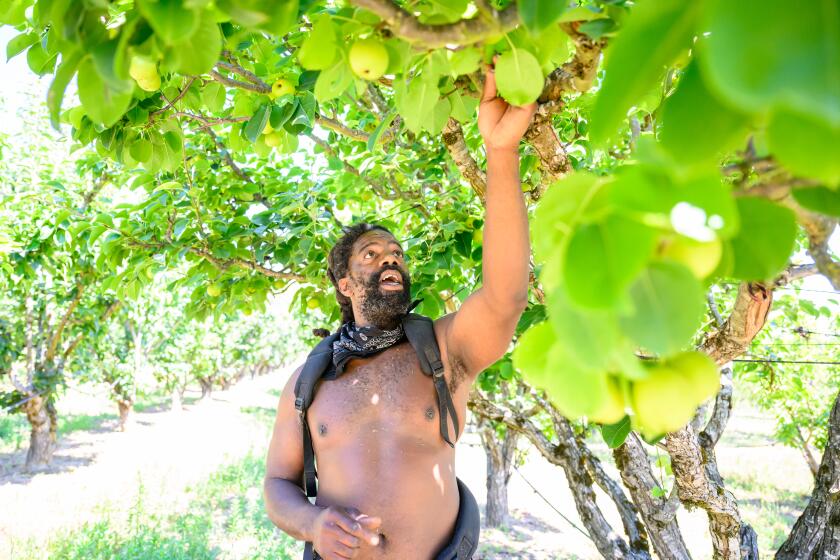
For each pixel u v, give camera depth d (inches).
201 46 46.3
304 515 88.8
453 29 40.5
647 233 22.1
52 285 432.5
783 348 291.1
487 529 421.7
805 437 488.4
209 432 853.8
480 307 84.3
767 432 939.3
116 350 745.0
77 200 297.6
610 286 21.8
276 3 41.6
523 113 62.9
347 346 98.5
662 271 24.7
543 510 506.3
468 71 58.2
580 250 22.6
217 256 159.9
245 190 182.7
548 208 25.2
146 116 92.4
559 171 81.4
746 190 30.0
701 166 22.8
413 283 139.6
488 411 180.7
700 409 155.8
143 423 917.8
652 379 32.5
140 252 169.6
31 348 502.9
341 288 110.4
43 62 78.2
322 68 57.1
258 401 1384.1
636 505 147.4
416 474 89.0
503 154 66.6
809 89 15.2
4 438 730.2
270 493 97.7
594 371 29.5
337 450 93.0
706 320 169.0
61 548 346.6
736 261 30.9
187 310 187.3
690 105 23.5
